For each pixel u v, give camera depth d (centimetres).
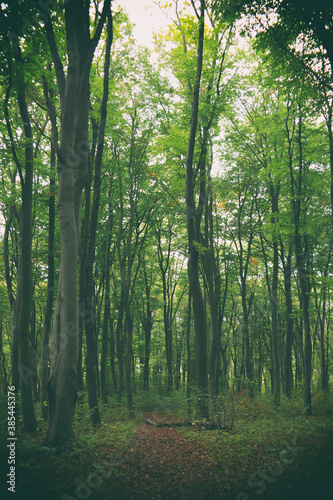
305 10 799
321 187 1391
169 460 725
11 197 1338
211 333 1483
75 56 815
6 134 1062
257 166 1666
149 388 2295
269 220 1731
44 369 1173
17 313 1251
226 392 1097
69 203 805
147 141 1550
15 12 823
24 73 918
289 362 1773
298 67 970
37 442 785
